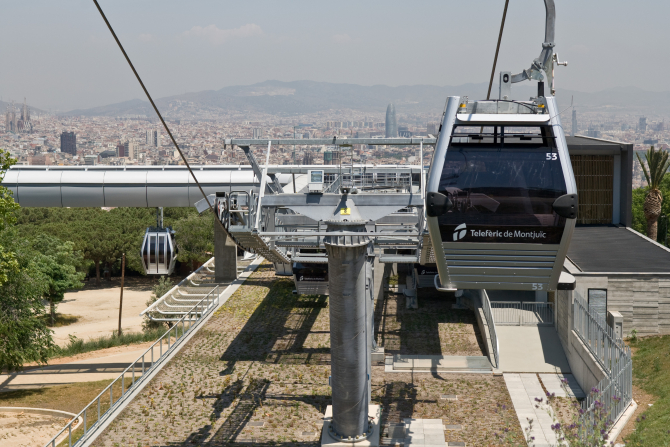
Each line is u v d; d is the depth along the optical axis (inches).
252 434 709.9
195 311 1194.6
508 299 1128.2
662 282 941.8
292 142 822.5
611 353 743.7
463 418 745.6
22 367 1227.2
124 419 750.5
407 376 869.8
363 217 657.6
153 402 795.4
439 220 442.9
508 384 849.5
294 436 704.4
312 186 669.9
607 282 949.8
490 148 444.1
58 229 2620.6
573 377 879.7
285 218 808.3
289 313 1163.3
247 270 1517.0
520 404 786.2
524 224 437.1
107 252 2620.6
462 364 896.3
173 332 1333.7
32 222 2972.4
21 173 1272.1
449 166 442.9
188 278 1429.6
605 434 512.1
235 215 708.7
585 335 852.0
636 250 1123.9
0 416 999.6
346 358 650.8
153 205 1290.6
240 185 1290.6
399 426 721.0
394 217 798.5
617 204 1392.7
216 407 781.3
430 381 854.5
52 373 1259.2
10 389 1151.6
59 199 1269.7
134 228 2741.1
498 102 456.8
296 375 879.7
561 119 449.7
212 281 1464.1
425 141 826.8
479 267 450.6
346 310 640.4
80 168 1298.0
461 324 1064.8
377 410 722.8
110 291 2603.3
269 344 1004.6
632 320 951.0
